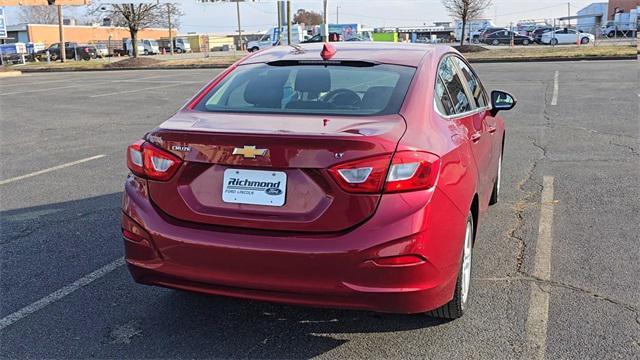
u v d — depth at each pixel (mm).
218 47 81062
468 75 4719
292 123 3135
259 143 2893
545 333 3406
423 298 2912
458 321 3566
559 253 4582
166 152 3098
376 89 3512
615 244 4727
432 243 2893
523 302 3791
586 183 6527
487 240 4895
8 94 19234
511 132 9664
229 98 3691
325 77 3721
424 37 63156
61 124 12125
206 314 3748
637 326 3457
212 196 3020
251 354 3281
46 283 4230
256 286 2943
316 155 2832
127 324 3635
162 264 3115
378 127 3027
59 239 5129
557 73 19641
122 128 11422
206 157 2994
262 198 2924
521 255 4562
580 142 8734
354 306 2875
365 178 2795
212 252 2969
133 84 22125
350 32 48625
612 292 3898
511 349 3250
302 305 2928
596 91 14500
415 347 3297
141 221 3152
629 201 5832
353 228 2822
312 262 2828
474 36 53812
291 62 3998
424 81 3582
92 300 3961
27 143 9953
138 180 3238
